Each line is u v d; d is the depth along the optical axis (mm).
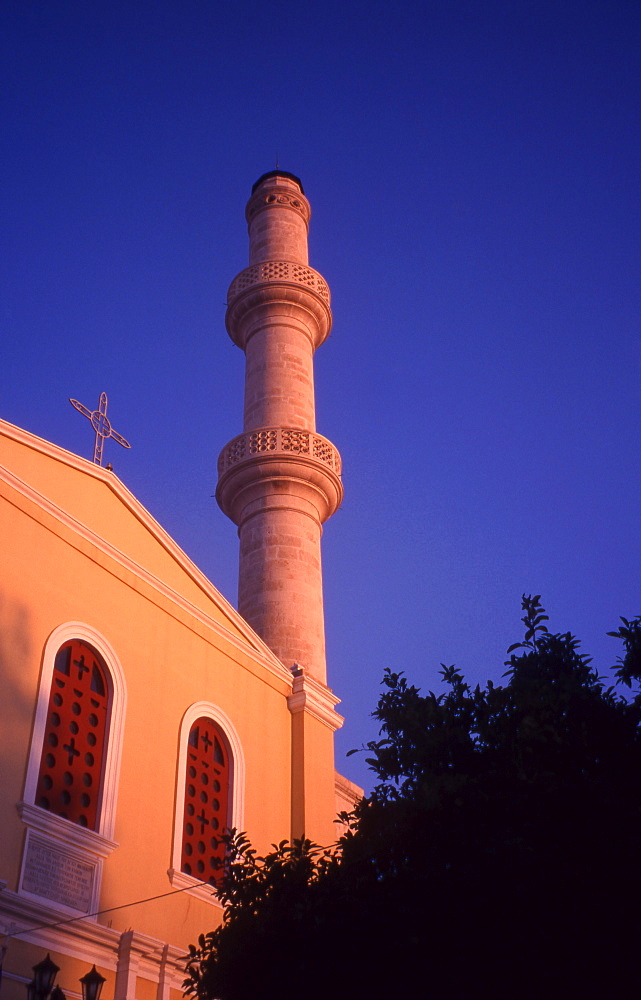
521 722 10602
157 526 18062
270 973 9516
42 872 13148
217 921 15594
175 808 15820
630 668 10906
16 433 15945
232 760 17500
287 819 18172
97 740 15086
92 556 16203
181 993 13992
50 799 13969
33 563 15055
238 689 18391
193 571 18547
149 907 14578
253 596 22016
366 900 9719
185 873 15438
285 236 28969
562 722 10562
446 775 10195
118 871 14344
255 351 26469
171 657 17062
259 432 23969
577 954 8758
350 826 11062
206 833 16375
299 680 19797
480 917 9141
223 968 9734
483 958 8938
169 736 16344
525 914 9023
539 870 9125
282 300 26891
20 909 12516
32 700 14102
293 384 25609
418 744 11039
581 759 10297
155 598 17203
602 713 10625
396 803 10531
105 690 15570
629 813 9477
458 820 10023
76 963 13016
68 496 16562
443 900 9320
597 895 8938
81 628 15422
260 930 9781
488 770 10648
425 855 9961
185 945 14836
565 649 11773
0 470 15047
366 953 9273
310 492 23547
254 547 22703
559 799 9750
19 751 13578
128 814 14930
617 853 9227
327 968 9312
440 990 8922
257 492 23391
